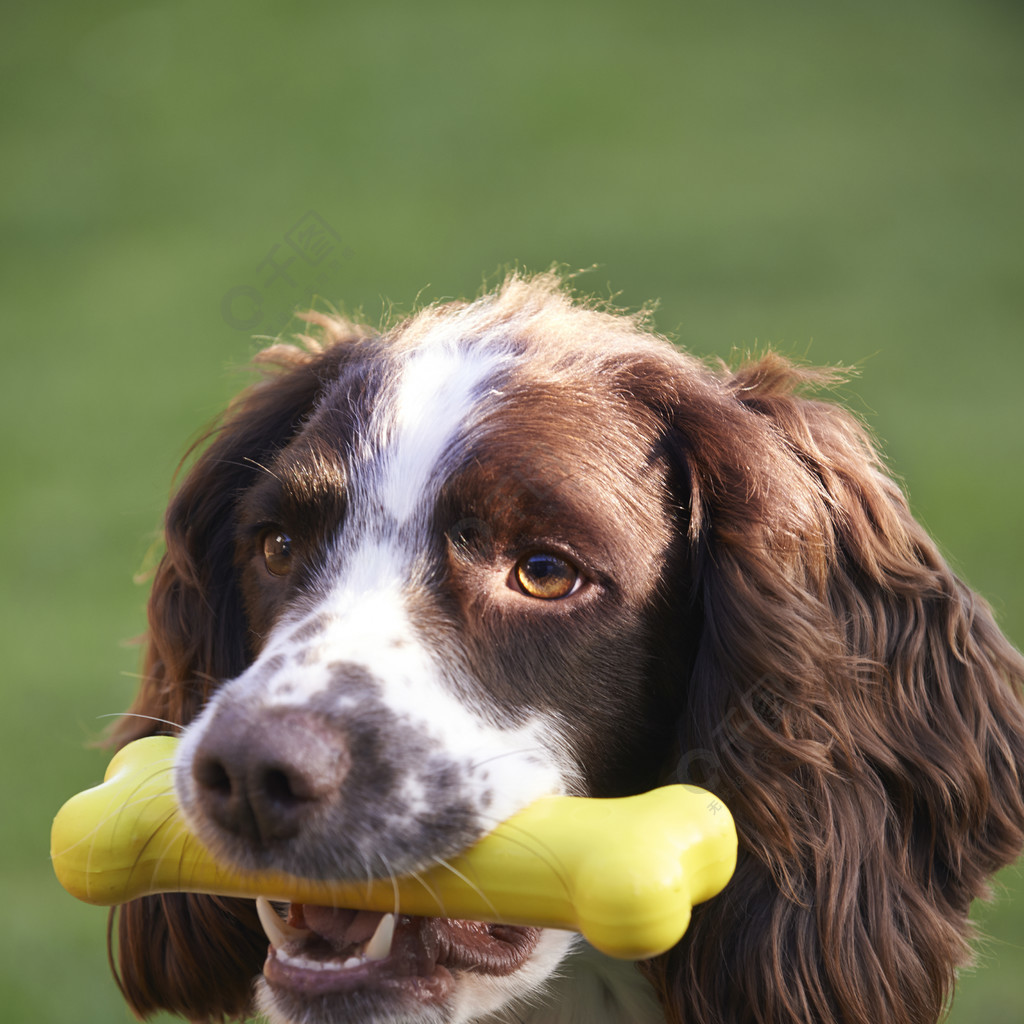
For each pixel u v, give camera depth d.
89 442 14.76
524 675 4.10
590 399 4.53
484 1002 3.98
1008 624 9.52
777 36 30.88
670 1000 4.36
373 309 15.86
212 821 3.60
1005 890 5.98
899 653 4.63
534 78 28.33
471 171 23.56
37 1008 6.93
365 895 3.68
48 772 9.02
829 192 22.55
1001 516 11.68
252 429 5.30
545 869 3.57
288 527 4.51
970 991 6.80
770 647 4.28
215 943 5.10
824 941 4.20
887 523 4.78
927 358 15.95
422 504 4.25
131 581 11.98
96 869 3.79
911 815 4.44
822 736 4.29
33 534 12.83
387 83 28.23
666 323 16.66
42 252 21.38
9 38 31.56
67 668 10.35
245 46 30.67
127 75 29.19
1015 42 30.72
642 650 4.33
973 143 24.94
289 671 3.80
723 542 4.43
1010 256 19.67
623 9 32.34
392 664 3.88
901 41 30.62
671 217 21.17
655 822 3.54
